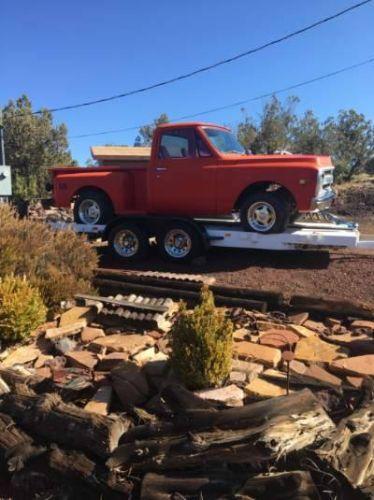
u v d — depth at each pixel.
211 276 7.56
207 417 3.54
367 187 24.67
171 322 5.82
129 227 8.51
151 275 7.00
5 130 30.22
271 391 4.12
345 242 7.51
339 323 5.65
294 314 5.93
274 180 7.68
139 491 3.31
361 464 3.14
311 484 2.99
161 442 3.45
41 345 5.38
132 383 4.25
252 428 3.32
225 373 4.21
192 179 8.24
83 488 3.48
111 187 9.04
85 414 3.75
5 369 4.61
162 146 8.46
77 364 4.89
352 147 33.34
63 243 7.12
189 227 8.12
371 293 6.46
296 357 4.79
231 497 3.06
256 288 6.92
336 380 4.36
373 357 4.69
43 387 4.41
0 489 3.70
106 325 5.90
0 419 4.01
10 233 6.75
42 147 30.69
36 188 26.05
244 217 8.01
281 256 8.23
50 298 6.14
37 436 3.86
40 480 3.59
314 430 3.27
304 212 8.16
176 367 4.21
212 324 4.21
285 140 32.88
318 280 7.05
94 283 7.10
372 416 3.50
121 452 3.50
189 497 3.16
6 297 5.22
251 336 5.26
